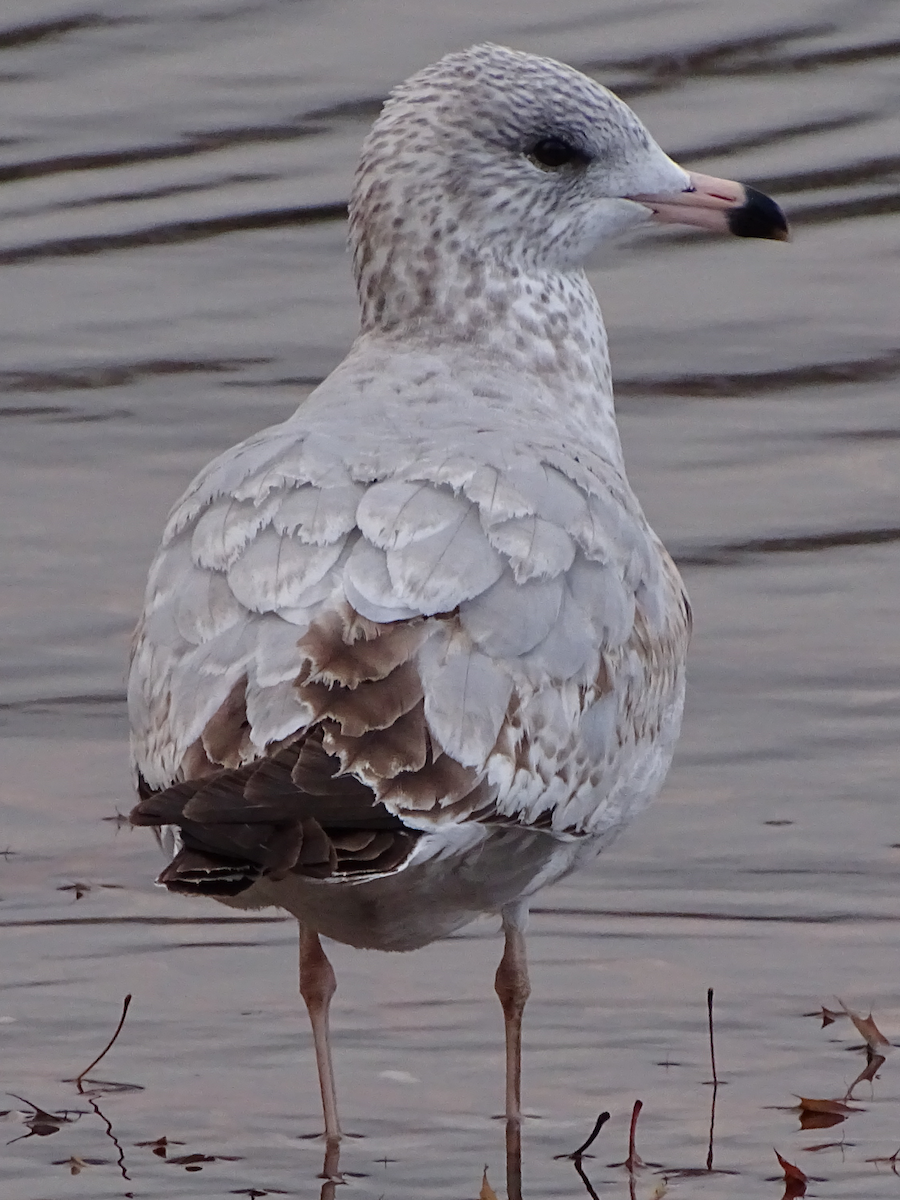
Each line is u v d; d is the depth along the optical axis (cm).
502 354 1181
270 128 2192
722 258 2019
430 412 1112
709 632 1569
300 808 905
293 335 1930
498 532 990
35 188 2141
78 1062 1163
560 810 1010
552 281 1205
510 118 1184
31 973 1241
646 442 1794
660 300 1964
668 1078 1140
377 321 1198
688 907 1297
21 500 1728
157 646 1009
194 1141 1095
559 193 1199
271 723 930
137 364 1900
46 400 1859
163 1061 1168
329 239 2053
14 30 2331
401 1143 1098
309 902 1040
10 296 2000
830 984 1216
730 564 1642
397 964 1270
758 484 1733
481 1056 1175
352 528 980
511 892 1070
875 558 1644
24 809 1400
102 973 1244
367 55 2267
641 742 1076
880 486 1723
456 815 939
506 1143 1090
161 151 2180
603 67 2220
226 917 1305
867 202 2048
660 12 2292
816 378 1858
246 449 1060
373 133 1197
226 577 989
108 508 1714
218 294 1992
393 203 1182
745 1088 1127
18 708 1502
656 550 1118
